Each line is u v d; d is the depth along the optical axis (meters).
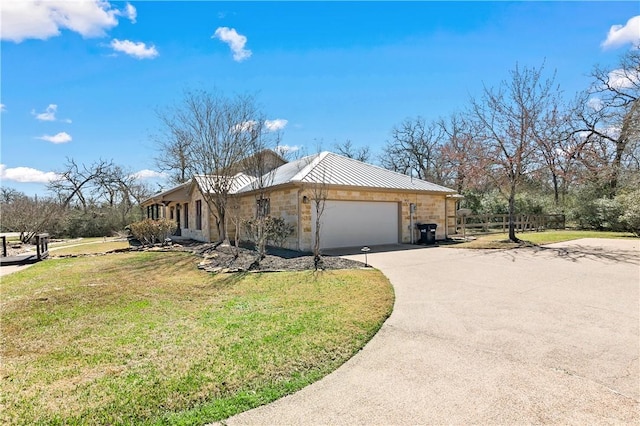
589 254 11.54
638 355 3.82
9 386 3.24
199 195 18.98
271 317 5.14
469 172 18.16
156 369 3.53
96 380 3.33
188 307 5.85
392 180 15.55
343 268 9.20
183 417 2.75
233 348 4.01
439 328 4.72
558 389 3.12
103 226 27.67
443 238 17.25
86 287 7.48
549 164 17.14
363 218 14.21
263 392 3.10
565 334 4.45
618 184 21.19
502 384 3.21
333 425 2.63
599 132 21.77
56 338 4.50
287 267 9.36
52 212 22.31
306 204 12.48
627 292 6.57
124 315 5.46
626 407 2.83
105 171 33.47
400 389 3.15
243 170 14.70
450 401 2.94
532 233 20.44
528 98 15.65
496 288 6.98
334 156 16.53
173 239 20.12
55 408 2.87
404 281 7.66
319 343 4.14
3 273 10.00
